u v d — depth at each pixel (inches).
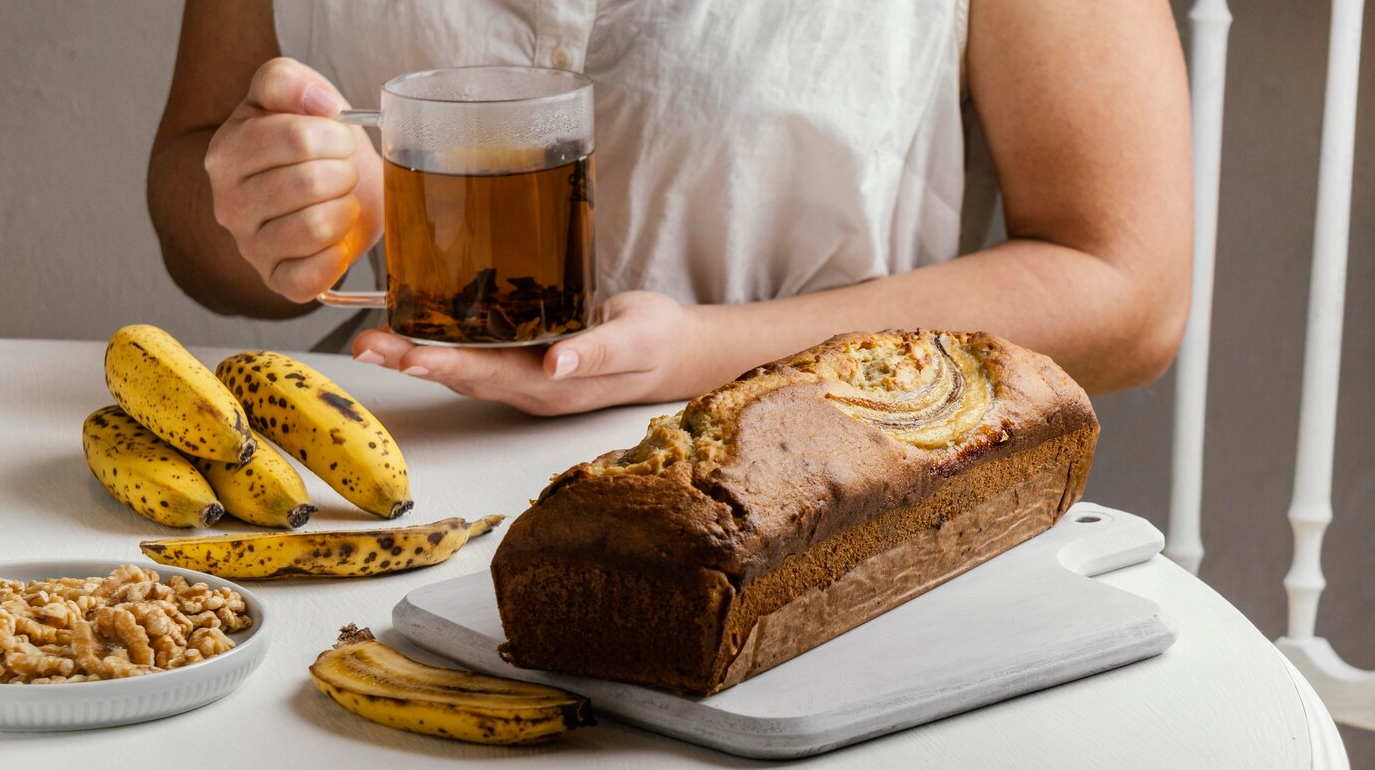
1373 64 64.3
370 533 43.1
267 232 48.6
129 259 83.6
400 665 40.3
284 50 59.5
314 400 45.9
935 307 54.8
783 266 58.3
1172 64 58.1
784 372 42.0
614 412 50.6
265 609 40.7
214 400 44.7
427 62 57.1
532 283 45.8
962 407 43.0
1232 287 69.0
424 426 49.7
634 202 56.9
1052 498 44.4
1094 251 57.0
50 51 79.6
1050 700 40.1
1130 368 57.7
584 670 39.8
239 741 38.9
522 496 46.6
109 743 38.8
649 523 39.0
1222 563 73.2
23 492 46.2
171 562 42.5
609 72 56.4
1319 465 62.3
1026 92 57.1
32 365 52.6
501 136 44.9
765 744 38.5
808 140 56.2
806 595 40.1
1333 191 60.6
